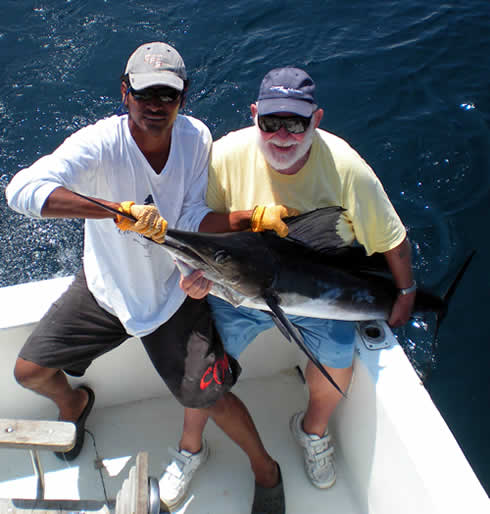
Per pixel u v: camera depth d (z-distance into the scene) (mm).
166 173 2125
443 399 2977
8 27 6137
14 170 4582
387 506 2104
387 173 4297
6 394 2508
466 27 5633
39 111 5129
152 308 2203
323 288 2236
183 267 1989
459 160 4336
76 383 2582
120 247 2082
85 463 2486
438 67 5172
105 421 2656
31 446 1698
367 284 2334
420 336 3246
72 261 3844
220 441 2582
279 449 2549
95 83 5438
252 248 2094
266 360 2803
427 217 3975
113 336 2293
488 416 2896
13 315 2357
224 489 2402
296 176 2174
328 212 2135
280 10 6109
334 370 2244
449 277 3574
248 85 5188
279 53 5520
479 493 1768
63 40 5934
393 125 4656
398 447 1962
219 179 2250
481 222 3916
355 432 2320
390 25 5758
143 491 1588
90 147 1992
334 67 5258
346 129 4660
